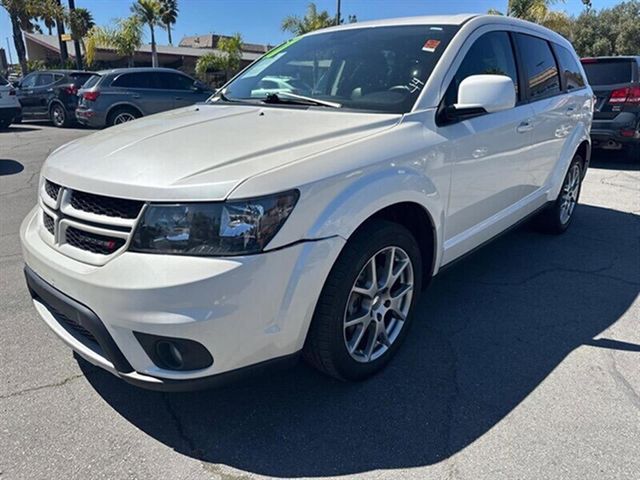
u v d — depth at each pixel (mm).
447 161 2852
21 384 2631
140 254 1992
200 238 1954
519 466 2117
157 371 2049
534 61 3996
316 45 3594
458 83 3053
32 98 15289
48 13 23547
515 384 2664
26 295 3633
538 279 3980
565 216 5066
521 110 3650
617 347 3012
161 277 1925
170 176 2049
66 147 2748
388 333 2795
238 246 1958
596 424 2357
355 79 3109
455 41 3127
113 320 2016
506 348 3002
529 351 2973
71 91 14539
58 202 2275
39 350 2939
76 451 2189
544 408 2473
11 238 4855
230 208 1957
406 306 2836
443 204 2898
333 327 2346
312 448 2232
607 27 34156
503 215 3707
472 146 3049
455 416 2424
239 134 2486
